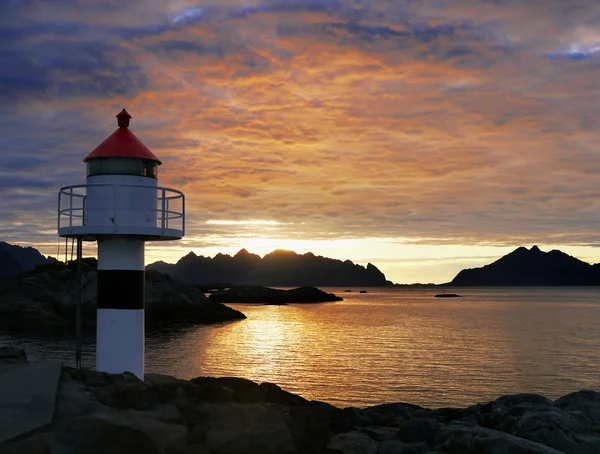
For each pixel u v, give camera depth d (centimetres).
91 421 811
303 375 3694
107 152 1160
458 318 10356
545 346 5469
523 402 1453
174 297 8956
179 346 5312
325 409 1268
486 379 3575
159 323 7962
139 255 1213
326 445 1096
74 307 7056
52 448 774
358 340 6119
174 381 1186
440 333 7038
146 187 1185
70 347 4903
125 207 1163
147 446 819
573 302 19438
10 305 6956
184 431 880
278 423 1005
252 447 955
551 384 3431
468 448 1044
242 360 4391
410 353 4903
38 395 849
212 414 992
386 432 1246
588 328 7862
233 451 945
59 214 1220
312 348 5288
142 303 1222
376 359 4497
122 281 1189
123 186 1164
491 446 1018
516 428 1164
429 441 1138
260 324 8519
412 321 9475
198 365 4122
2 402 820
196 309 8875
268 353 4844
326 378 3584
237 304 18012
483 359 4503
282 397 1245
